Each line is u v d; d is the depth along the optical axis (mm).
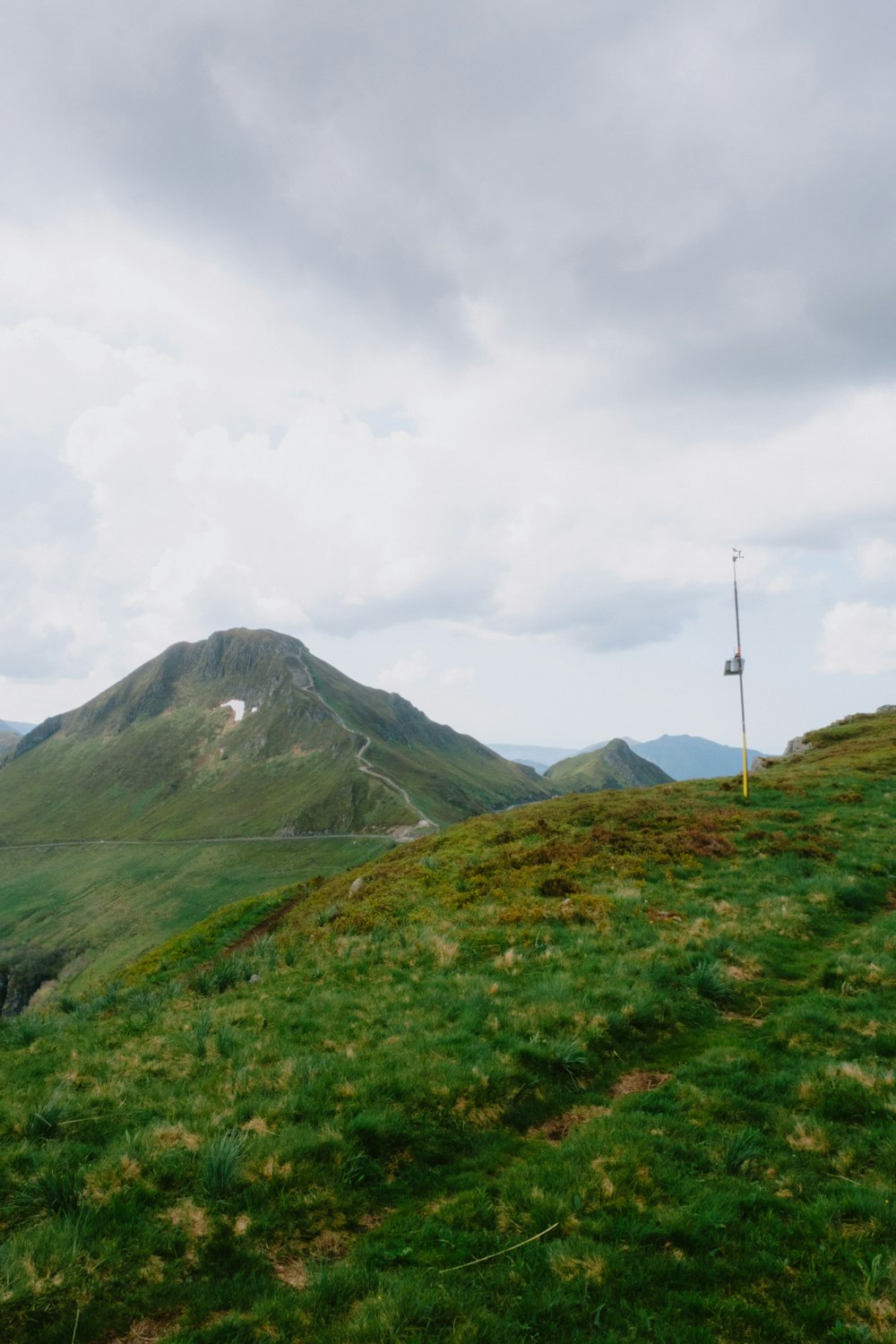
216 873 194375
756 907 20203
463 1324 6539
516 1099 11031
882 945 16156
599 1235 7719
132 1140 9891
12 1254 7543
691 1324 6480
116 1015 17984
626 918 19797
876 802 34281
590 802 42969
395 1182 9266
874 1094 9992
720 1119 9945
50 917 180250
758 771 57188
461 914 21953
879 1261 6918
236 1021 15281
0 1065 14344
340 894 33188
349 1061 12281
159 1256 7844
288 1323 6805
